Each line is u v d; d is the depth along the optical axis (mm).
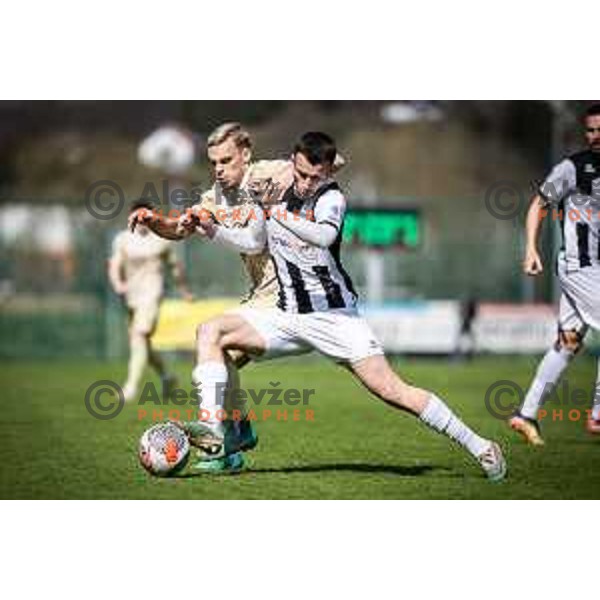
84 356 69375
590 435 33344
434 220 70250
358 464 27797
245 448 26562
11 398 43469
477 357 66188
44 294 69688
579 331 30812
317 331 24500
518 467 27641
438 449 30172
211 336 24703
